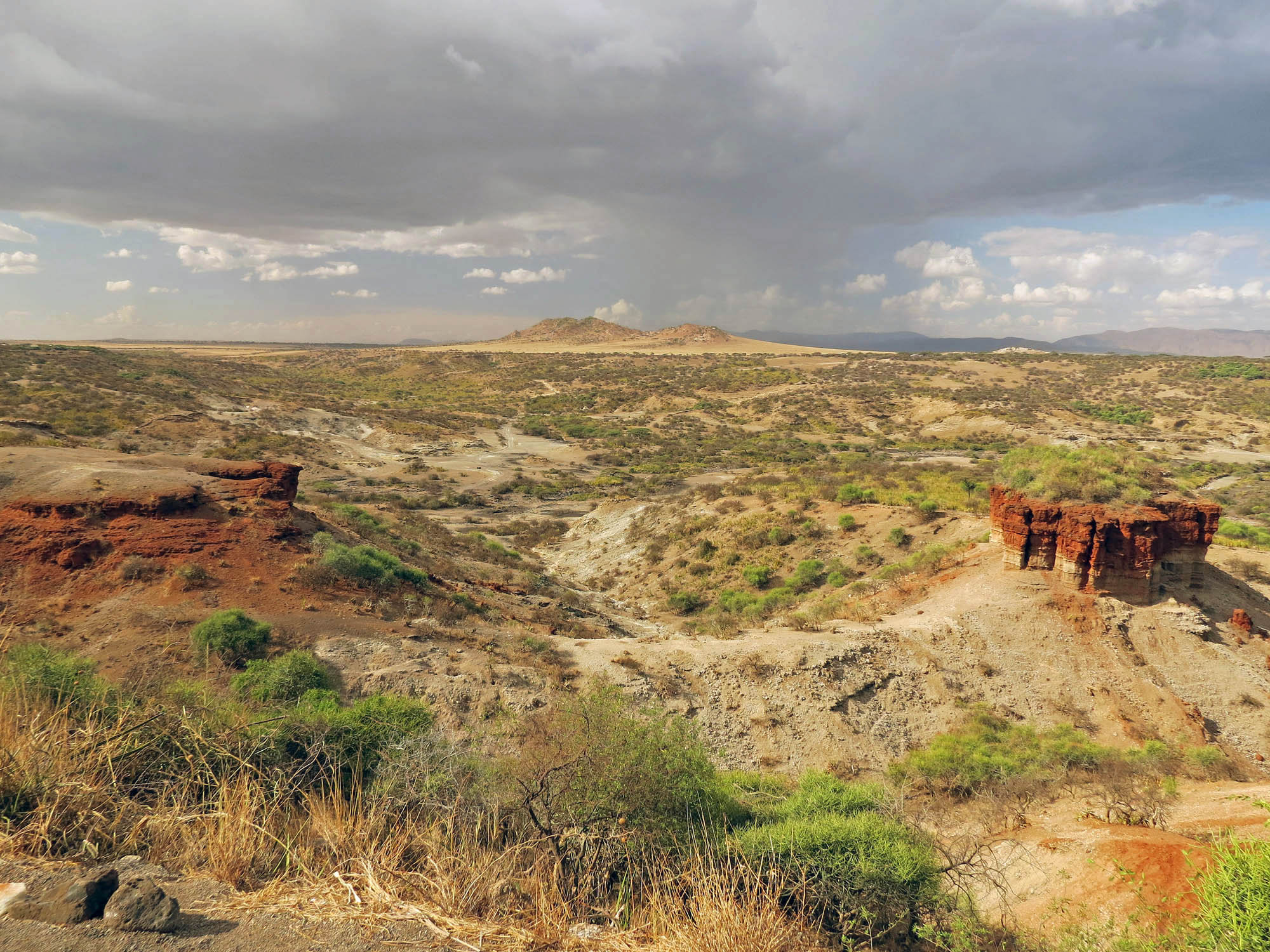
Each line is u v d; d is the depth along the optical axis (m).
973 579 23.97
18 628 15.53
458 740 12.80
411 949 3.02
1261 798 11.47
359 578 21.05
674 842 5.93
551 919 3.57
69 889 2.86
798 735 17.55
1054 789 13.34
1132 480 22.88
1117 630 20.75
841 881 6.14
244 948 2.80
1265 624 21.73
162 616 16.67
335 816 4.39
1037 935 7.02
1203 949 4.40
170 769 4.58
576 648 19.83
